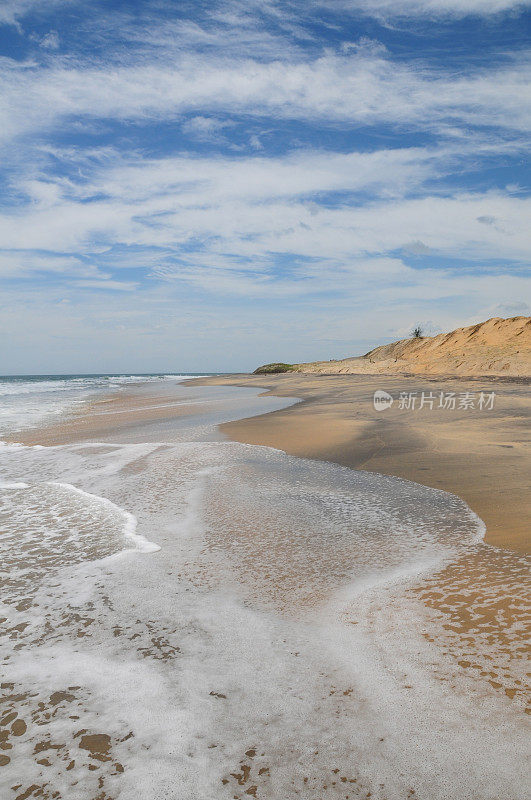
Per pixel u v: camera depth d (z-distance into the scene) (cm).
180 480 768
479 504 595
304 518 568
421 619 332
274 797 193
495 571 406
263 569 427
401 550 462
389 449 968
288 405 2041
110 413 2019
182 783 201
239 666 282
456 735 223
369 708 242
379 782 199
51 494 707
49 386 5444
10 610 361
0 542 511
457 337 5091
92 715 244
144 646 307
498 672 269
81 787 201
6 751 222
